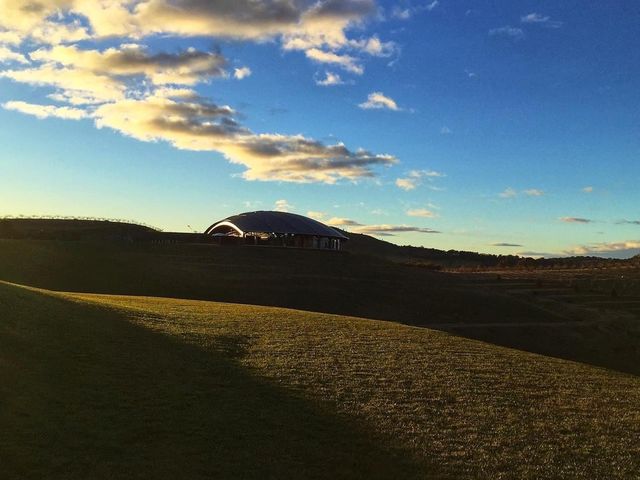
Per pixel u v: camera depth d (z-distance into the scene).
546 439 12.51
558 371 19.33
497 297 70.69
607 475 10.86
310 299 60.44
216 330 21.94
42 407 11.80
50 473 9.32
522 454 11.64
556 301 77.62
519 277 114.38
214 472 10.09
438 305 63.50
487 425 13.16
